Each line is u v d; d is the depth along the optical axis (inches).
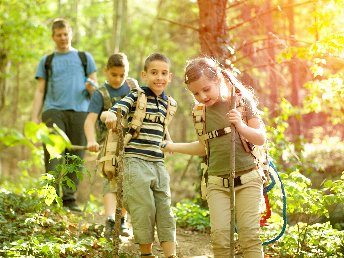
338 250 207.8
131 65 903.7
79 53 309.0
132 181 181.2
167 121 193.0
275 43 338.6
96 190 589.3
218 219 162.1
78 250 198.7
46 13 542.9
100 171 203.8
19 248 182.7
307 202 208.7
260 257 160.9
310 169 299.6
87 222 263.1
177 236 258.1
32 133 84.3
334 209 249.1
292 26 382.9
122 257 201.0
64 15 708.0
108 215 226.4
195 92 162.1
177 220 284.2
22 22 511.2
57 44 304.8
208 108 168.1
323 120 577.3
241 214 162.9
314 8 261.1
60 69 301.6
